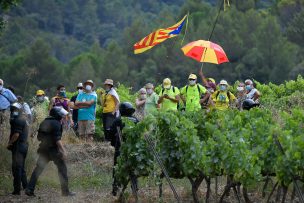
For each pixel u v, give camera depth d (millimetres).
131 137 24391
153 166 24328
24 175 28484
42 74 167250
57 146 26828
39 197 27156
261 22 169500
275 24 166375
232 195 26703
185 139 23219
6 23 42594
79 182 30031
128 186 28219
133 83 162625
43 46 171500
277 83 155750
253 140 24719
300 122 24297
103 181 30109
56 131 26734
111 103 36781
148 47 39344
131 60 184750
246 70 157625
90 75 172000
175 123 24188
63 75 172750
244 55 161000
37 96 40312
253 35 165625
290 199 25578
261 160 23156
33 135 32344
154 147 23922
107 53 183750
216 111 26781
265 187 24469
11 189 28797
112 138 26062
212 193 27031
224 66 154375
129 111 25844
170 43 168750
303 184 22719
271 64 159500
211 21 171750
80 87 41500
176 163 24359
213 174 23234
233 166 22422
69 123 39594
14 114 27812
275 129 21484
